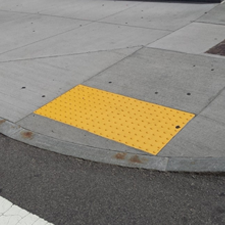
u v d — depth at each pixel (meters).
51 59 6.18
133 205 3.10
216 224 2.85
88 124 4.22
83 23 8.09
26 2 10.55
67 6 9.71
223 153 3.54
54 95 4.95
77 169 3.57
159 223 2.90
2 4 10.53
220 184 3.24
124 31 7.34
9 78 5.56
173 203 3.08
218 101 4.49
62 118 4.38
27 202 3.22
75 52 6.41
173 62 5.71
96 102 4.69
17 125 4.32
